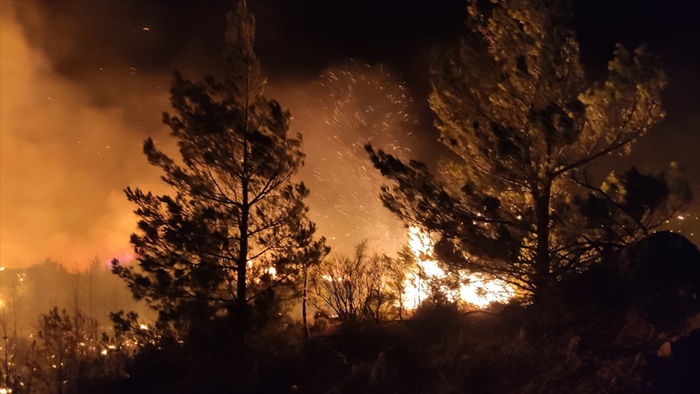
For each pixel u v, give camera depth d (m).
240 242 14.72
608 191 13.46
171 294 14.57
